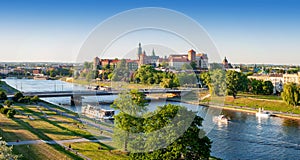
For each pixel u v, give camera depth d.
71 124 48.16
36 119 53.09
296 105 75.38
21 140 38.12
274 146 43.06
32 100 77.50
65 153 32.34
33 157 31.59
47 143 36.62
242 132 51.16
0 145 20.81
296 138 48.06
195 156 19.86
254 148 41.84
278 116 70.75
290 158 37.91
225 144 43.19
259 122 61.97
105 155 21.28
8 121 50.09
